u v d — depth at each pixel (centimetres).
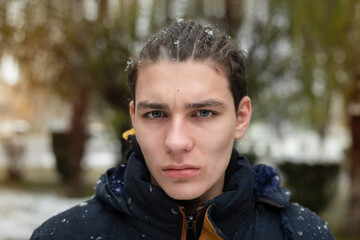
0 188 786
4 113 880
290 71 460
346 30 394
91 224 98
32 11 521
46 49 532
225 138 89
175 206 91
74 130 716
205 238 92
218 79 88
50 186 816
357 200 474
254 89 467
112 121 523
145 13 460
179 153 84
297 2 389
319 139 933
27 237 467
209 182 87
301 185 517
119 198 98
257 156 574
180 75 85
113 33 477
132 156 102
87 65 487
